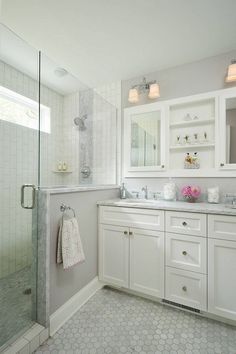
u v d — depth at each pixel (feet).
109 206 5.96
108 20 5.01
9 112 5.98
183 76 6.85
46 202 4.24
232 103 6.11
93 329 4.39
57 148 6.74
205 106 6.62
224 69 6.24
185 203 6.00
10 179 5.29
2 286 4.82
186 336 4.20
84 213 5.59
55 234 4.50
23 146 5.64
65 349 3.89
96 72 7.43
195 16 4.86
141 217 5.44
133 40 5.73
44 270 4.21
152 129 7.37
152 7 4.62
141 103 7.57
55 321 4.38
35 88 6.22
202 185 6.43
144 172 7.37
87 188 5.71
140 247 5.42
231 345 3.98
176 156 7.03
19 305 4.65
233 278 4.32
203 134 6.62
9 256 4.86
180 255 4.90
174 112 7.10
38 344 3.93
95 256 6.04
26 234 4.66
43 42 5.79
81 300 5.26
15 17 4.88
